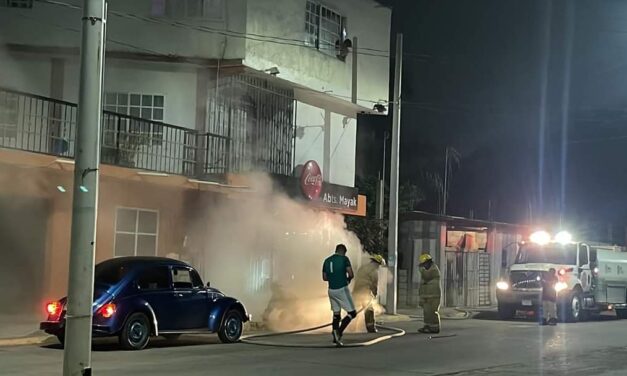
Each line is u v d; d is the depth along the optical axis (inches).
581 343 576.1
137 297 481.7
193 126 736.3
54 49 698.2
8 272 607.8
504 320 844.6
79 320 273.0
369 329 648.4
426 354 491.8
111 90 725.3
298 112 852.0
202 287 534.3
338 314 534.0
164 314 496.1
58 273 609.6
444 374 402.0
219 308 535.5
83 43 282.4
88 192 277.6
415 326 748.6
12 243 606.9
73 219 277.4
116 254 645.3
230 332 546.0
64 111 675.4
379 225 1000.2
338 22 887.1
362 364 435.8
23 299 606.2
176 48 732.0
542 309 788.0
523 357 482.0
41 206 609.3
